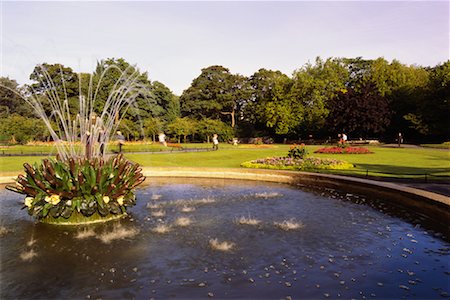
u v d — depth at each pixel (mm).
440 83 43750
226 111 71125
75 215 7461
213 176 14234
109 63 47094
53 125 38406
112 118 12648
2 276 4805
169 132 52000
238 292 4332
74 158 8344
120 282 4613
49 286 4500
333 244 6203
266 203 9578
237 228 7184
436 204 7461
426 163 18406
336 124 43594
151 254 5656
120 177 7789
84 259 5438
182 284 4551
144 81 48812
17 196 10555
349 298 4219
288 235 6715
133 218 7984
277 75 67812
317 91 52969
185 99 68625
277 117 52969
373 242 6320
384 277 4836
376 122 42344
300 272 4973
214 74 68250
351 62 66188
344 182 11055
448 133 43812
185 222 7625
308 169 15617
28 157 21594
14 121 38406
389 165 17375
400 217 8039
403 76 52000
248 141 54688
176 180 13719
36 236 6625
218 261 5359
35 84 45312
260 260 5418
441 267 5203
